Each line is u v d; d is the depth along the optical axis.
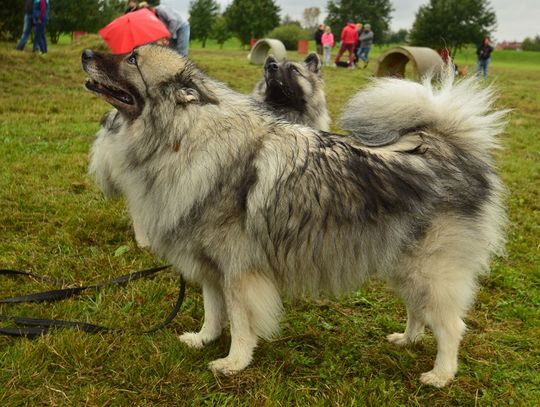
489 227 2.84
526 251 4.61
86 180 5.66
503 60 45.50
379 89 2.88
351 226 2.61
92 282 3.71
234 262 2.65
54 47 21.61
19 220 4.57
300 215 2.59
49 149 6.78
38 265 3.87
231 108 2.65
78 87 11.59
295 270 2.74
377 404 2.64
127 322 3.18
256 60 20.05
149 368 2.74
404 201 2.59
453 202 2.66
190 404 2.56
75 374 2.68
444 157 2.73
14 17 18.53
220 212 2.59
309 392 2.73
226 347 3.05
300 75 5.35
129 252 4.19
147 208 2.77
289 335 3.26
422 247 2.67
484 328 3.46
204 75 2.72
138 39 6.80
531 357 3.12
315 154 2.65
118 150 2.77
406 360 3.04
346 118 2.99
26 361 2.66
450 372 2.85
